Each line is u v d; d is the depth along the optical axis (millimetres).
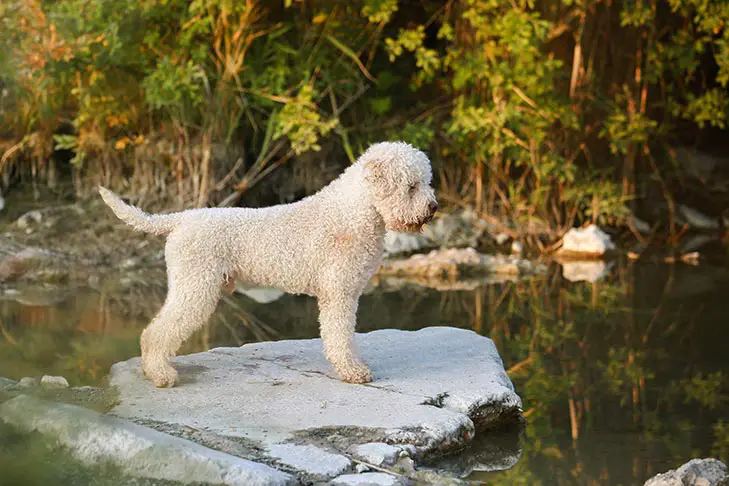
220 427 4348
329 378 5055
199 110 10781
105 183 10805
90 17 9594
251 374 5105
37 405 4266
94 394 4875
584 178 11461
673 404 5473
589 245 10414
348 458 4098
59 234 9914
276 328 7156
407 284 8859
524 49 10195
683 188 12445
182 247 4719
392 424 4441
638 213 11992
